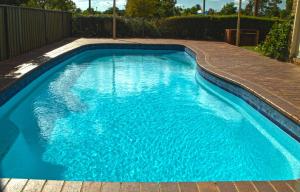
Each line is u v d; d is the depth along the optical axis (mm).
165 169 5754
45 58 12797
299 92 8195
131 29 25219
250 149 6652
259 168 5895
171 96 10305
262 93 8039
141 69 14570
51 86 11148
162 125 7809
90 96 10086
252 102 8391
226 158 6230
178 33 25547
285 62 13406
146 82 12102
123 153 6305
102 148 6477
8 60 12078
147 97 10125
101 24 24891
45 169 5637
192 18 25125
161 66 15406
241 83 9156
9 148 6422
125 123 7887
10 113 8461
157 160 6055
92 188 3842
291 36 13414
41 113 8438
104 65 15328
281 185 4043
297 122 6203
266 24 24062
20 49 13695
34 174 5469
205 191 3848
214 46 19500
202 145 6762
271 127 7359
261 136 7355
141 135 7176
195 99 10039
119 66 15172
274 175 5668
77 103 9359
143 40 22422
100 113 8539
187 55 18906
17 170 5578
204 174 5637
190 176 5559
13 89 8734
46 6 31766
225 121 8203
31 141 6730
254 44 21672
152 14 32094
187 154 6332
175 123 7961
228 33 22312
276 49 14305
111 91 10711
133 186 3912
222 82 10234
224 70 11305
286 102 7285
